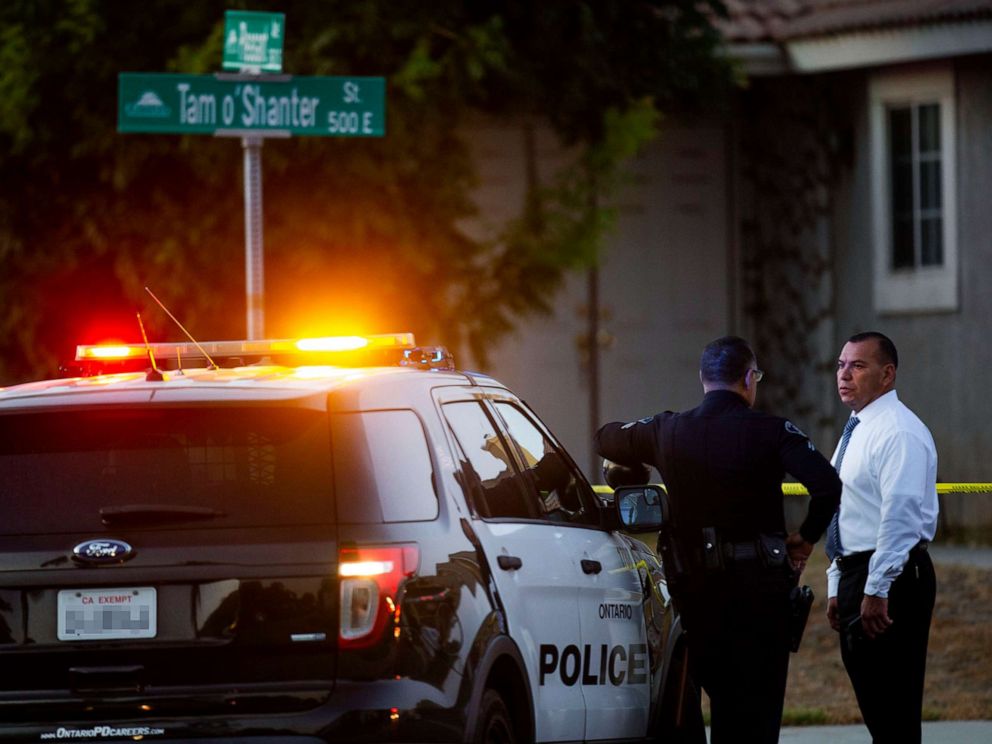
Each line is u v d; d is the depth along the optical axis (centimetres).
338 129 2923
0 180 4222
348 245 4034
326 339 1898
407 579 1584
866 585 2073
